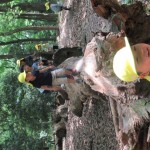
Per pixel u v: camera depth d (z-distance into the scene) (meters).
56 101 13.30
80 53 9.75
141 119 5.39
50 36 22.81
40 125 19.55
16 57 19.89
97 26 9.21
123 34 5.21
